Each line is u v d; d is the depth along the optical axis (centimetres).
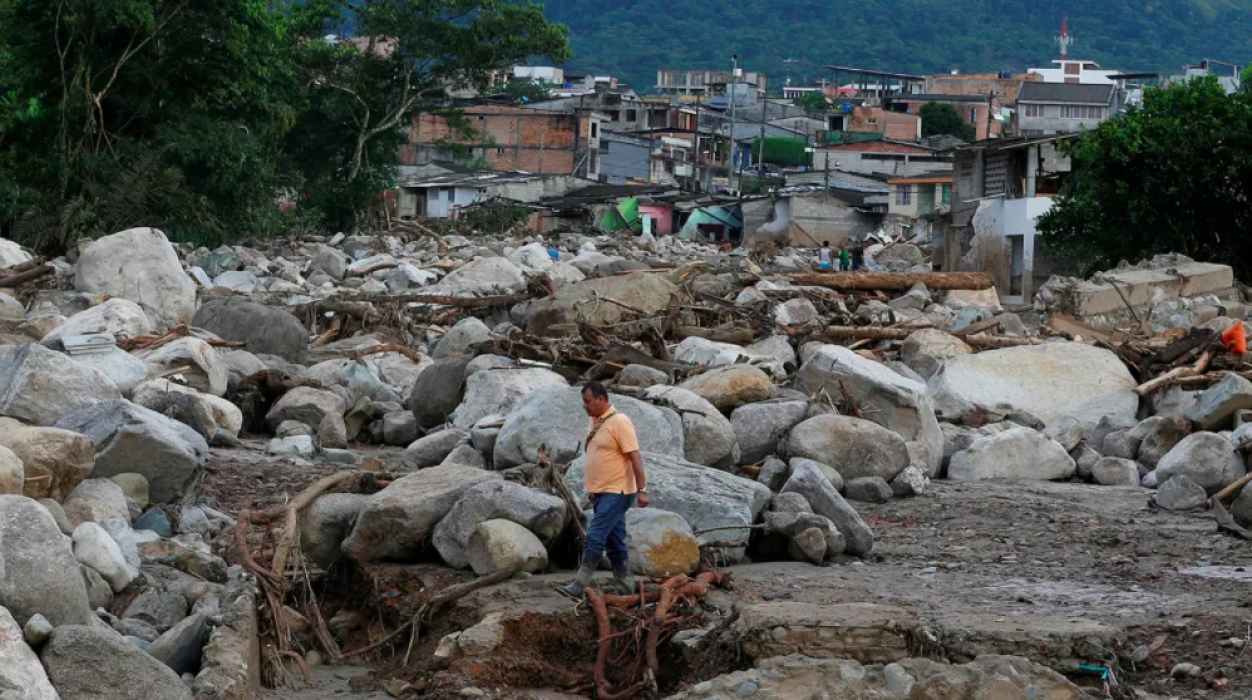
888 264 5644
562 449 1202
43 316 1905
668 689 807
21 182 3709
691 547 943
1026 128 11538
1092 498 1384
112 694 651
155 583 868
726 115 11675
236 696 713
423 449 1466
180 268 2361
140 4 3688
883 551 1101
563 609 858
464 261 3678
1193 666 761
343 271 3325
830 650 759
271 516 969
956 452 1573
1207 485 1348
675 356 1934
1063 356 1880
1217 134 3409
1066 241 3762
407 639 890
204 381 1599
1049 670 719
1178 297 2667
